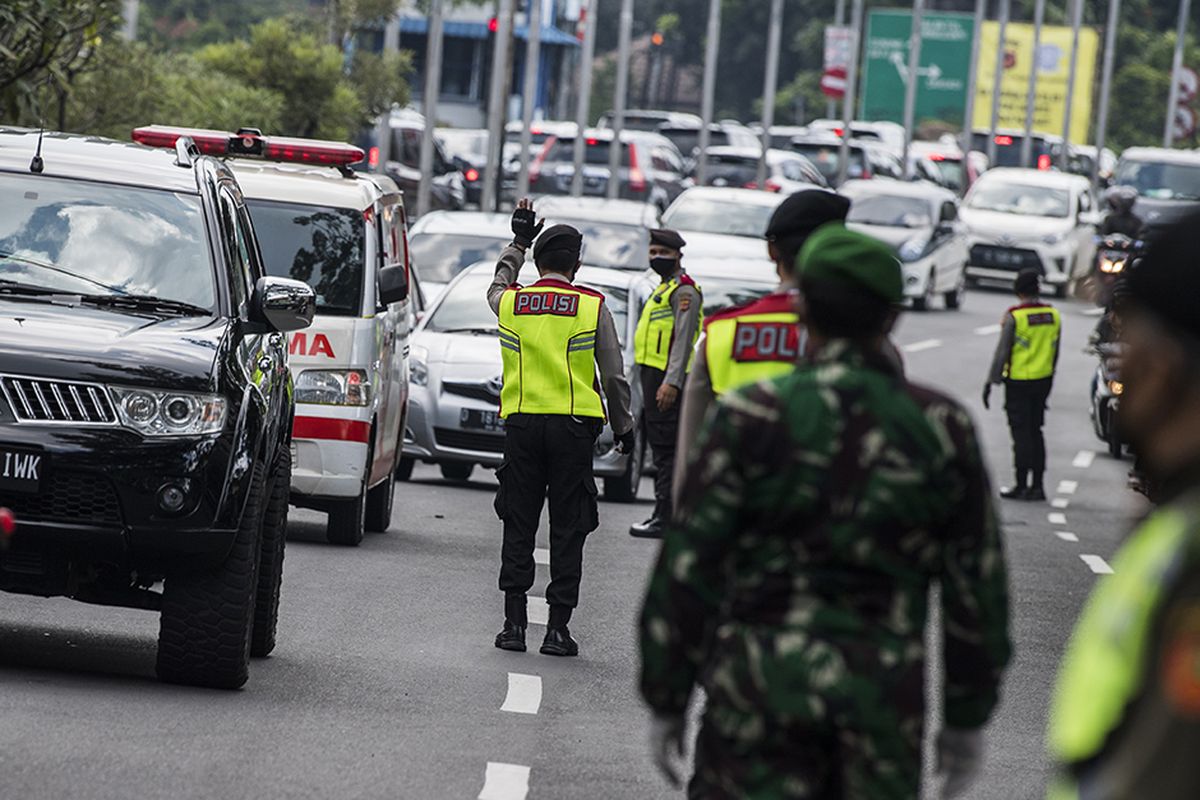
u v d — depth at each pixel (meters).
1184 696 7.60
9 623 27.84
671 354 40.62
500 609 31.66
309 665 26.03
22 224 25.27
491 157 101.25
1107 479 61.59
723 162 135.50
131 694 23.12
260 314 25.20
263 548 26.05
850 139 161.00
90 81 58.78
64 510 22.28
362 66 89.25
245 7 196.00
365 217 38.91
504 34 101.25
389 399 39.66
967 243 118.88
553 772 20.80
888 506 12.28
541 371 27.84
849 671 12.12
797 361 17.38
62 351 22.53
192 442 22.50
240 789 19.02
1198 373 8.27
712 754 12.51
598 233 63.25
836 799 12.38
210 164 27.50
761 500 12.36
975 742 12.84
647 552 39.78
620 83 118.00
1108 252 92.19
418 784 19.80
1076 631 33.53
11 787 18.36
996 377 55.28
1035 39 192.62
